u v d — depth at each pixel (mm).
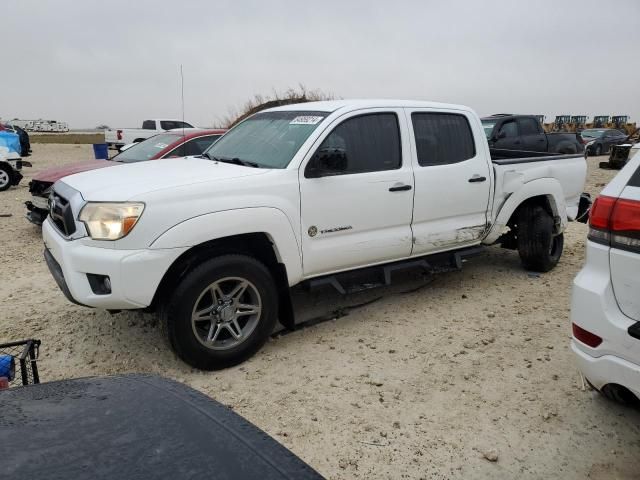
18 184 14336
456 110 5051
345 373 3719
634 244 2533
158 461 1287
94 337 4324
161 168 4242
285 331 4449
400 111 4625
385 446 2920
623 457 2807
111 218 3365
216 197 3613
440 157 4863
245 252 3824
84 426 1416
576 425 3078
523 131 13844
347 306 5000
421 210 4684
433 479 2668
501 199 5320
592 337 2701
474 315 4746
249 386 3555
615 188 2686
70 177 4246
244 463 1324
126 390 1668
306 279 4191
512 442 2943
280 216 3828
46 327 4520
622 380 2584
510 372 3705
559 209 5797
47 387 1692
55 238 3766
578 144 15055
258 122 4957
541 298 5164
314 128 4191
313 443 2949
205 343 3672
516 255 6777
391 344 4172
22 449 1287
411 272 6031
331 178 4125
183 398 1642
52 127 89750
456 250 5176
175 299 3521
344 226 4230
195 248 3664
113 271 3344
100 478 1203
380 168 4449
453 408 3277
